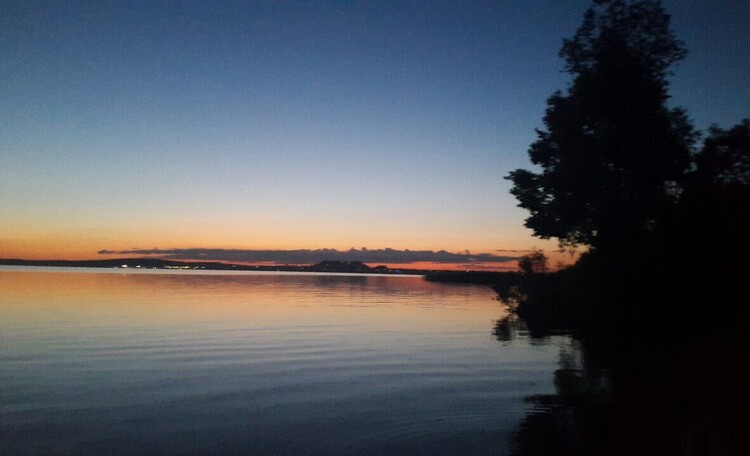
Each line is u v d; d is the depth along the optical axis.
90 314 30.00
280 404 12.72
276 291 55.53
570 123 29.62
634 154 27.95
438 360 18.41
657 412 12.14
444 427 11.05
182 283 71.12
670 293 25.98
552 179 30.56
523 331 26.38
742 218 24.55
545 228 31.70
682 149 27.72
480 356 19.27
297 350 19.78
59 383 14.39
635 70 27.91
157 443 10.03
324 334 23.88
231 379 15.15
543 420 11.57
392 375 15.95
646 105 27.97
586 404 12.89
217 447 9.86
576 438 10.39
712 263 25.05
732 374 16.50
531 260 35.16
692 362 18.50
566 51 30.19
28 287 53.28
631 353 20.02
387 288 67.88
